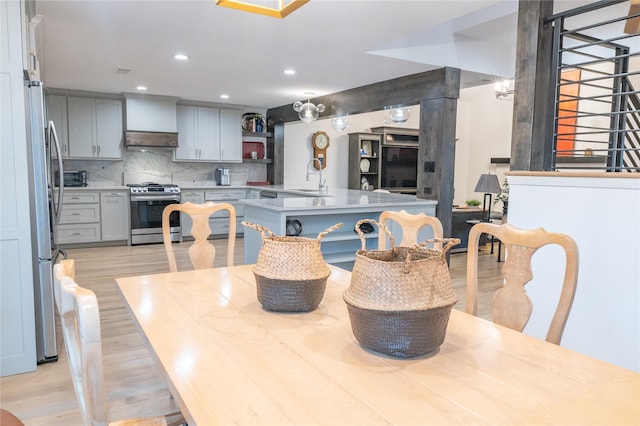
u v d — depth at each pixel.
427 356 1.10
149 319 1.36
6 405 2.21
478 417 0.83
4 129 2.41
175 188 6.85
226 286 1.75
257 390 0.92
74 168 6.67
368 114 9.13
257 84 5.77
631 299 1.95
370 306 1.06
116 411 2.17
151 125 6.70
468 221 6.59
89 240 6.34
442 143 4.83
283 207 3.83
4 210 2.45
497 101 9.17
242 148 8.02
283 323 1.33
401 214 2.22
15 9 2.39
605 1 2.27
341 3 3.01
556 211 2.23
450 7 3.07
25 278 2.53
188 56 4.36
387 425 0.80
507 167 8.98
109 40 3.82
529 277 1.45
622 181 1.95
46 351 2.70
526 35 2.70
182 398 0.89
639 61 5.25
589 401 0.89
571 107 6.35
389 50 4.33
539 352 1.14
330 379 0.97
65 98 6.27
